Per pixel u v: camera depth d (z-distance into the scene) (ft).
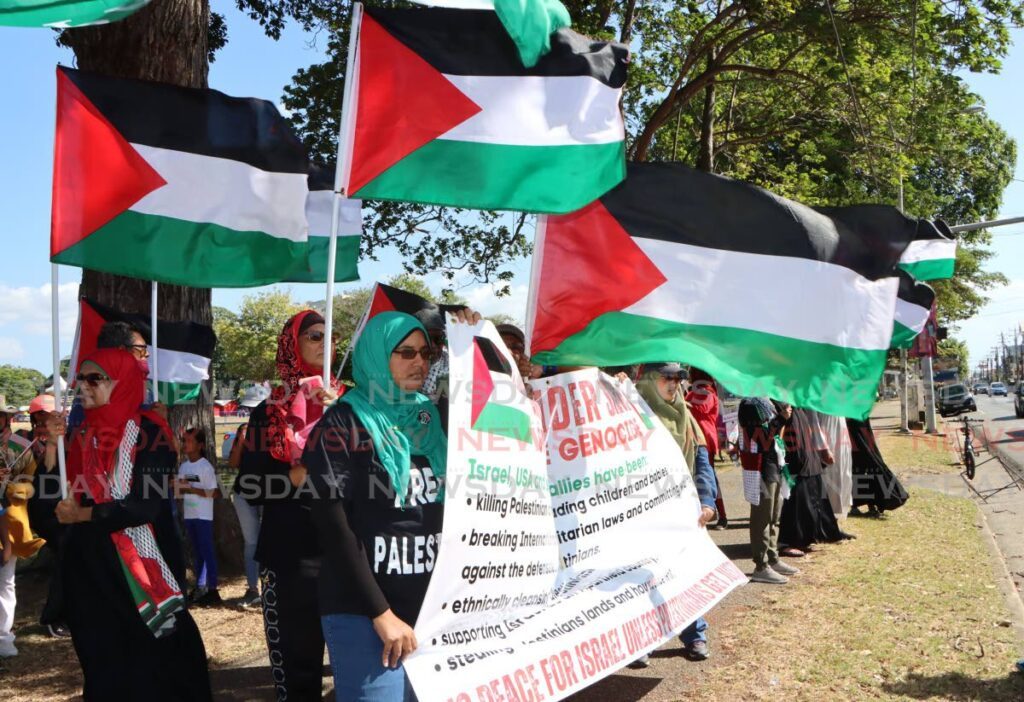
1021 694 15.31
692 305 15.14
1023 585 24.89
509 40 13.39
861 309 15.38
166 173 14.82
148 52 26.16
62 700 16.07
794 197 80.43
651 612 14.48
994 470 56.85
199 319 27.22
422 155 13.07
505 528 10.96
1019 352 360.48
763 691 15.57
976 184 137.28
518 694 11.10
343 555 9.23
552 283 15.15
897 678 16.17
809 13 58.44
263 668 17.83
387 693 9.55
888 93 71.15
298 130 60.39
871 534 31.78
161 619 12.46
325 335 12.35
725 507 41.68
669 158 89.40
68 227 13.91
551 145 13.53
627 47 14.30
